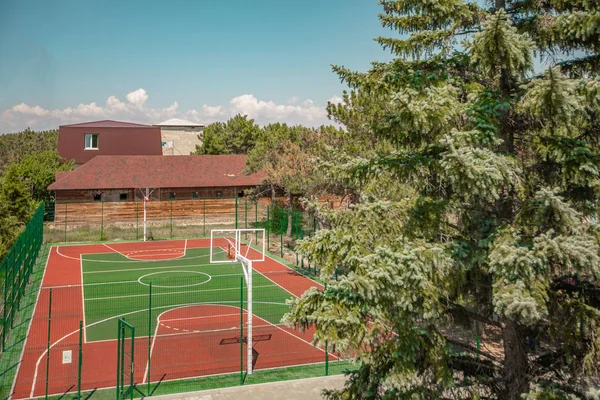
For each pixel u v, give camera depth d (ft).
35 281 114.52
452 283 29.78
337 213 33.17
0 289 70.08
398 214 31.48
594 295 31.78
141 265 133.80
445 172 29.04
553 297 30.19
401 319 30.09
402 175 32.83
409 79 34.32
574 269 26.17
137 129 242.78
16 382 60.49
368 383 32.60
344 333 29.96
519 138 33.83
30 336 77.51
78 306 94.43
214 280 116.57
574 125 29.53
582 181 30.27
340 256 31.12
